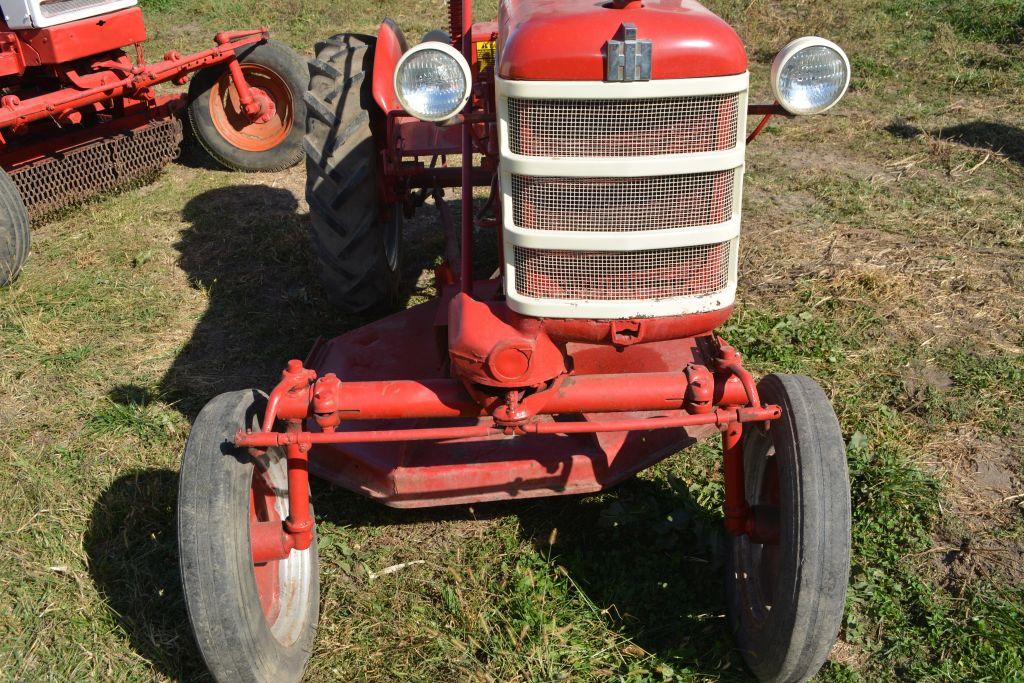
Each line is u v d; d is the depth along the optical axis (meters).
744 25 10.23
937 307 5.10
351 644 3.08
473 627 3.11
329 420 2.66
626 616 3.16
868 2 10.73
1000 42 9.49
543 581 3.28
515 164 2.55
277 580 2.97
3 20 6.01
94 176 6.64
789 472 2.62
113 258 5.87
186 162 7.69
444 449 3.44
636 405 2.74
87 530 3.62
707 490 3.73
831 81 2.55
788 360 4.61
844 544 2.52
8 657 3.06
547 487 3.30
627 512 3.55
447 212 4.50
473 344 2.67
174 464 3.99
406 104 2.61
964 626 3.14
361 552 3.52
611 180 2.54
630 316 2.67
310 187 4.58
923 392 4.39
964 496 3.76
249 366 4.73
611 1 2.69
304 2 11.45
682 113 2.48
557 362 2.76
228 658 2.54
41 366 4.70
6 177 5.34
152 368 4.71
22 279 5.58
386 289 4.93
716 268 2.70
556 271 2.67
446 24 10.45
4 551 3.51
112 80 6.32
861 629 3.14
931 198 6.44
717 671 2.95
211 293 5.46
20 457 4.01
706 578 3.35
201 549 2.49
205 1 11.59
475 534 3.60
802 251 5.74
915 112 8.02
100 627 3.18
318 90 4.52
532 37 2.46
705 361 3.79
